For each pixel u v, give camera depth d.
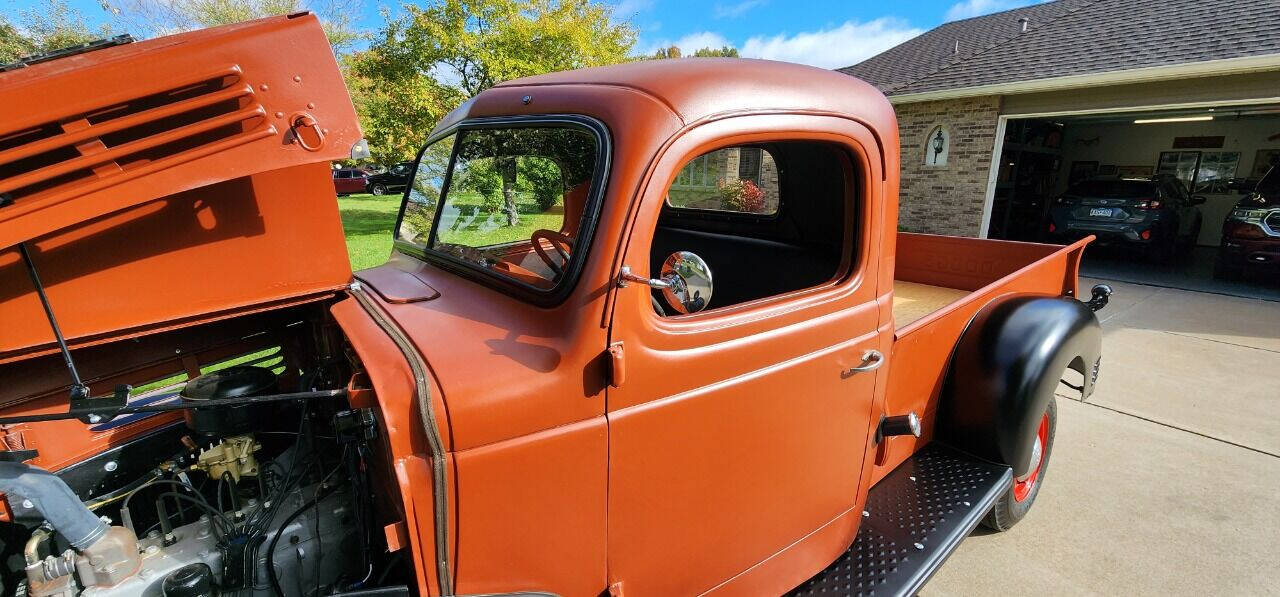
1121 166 14.15
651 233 1.40
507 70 11.66
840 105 1.73
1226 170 12.77
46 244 1.35
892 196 1.93
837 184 2.20
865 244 1.89
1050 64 9.97
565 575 1.46
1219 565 2.84
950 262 3.98
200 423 1.65
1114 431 4.17
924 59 14.12
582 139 1.52
